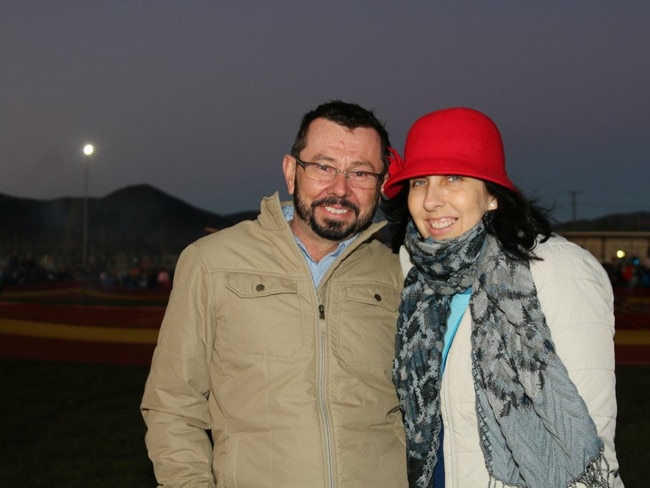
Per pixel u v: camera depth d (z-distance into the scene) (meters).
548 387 2.48
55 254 53.44
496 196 2.73
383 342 2.98
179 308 2.97
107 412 8.71
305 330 2.87
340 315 2.93
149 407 2.99
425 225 2.82
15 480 6.29
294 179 3.09
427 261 2.74
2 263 40.78
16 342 15.07
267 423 2.80
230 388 2.89
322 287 2.94
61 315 19.28
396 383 2.85
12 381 10.77
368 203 3.01
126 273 38.00
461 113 2.80
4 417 8.47
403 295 2.93
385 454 2.88
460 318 2.76
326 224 2.96
